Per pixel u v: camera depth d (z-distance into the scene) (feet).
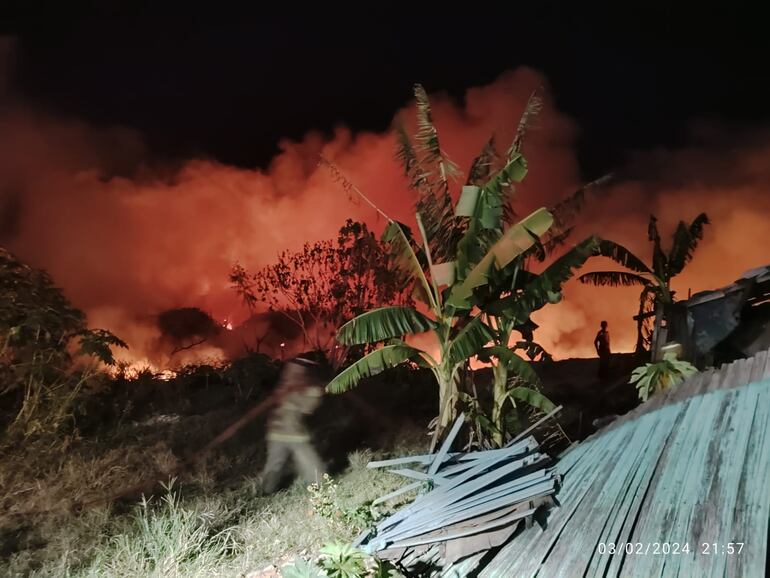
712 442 14.24
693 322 31.76
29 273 32.68
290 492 28.71
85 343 32.55
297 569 16.17
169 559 19.95
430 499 18.61
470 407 29.55
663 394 17.94
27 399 32.40
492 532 16.10
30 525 24.14
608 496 14.98
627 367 52.19
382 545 16.98
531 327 33.68
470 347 27.61
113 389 47.11
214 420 41.09
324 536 22.59
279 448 29.94
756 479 12.34
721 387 16.31
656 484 14.19
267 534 23.40
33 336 31.42
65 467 30.27
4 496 26.30
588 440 18.75
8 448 30.91
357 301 54.95
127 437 37.60
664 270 46.50
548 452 31.55
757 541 11.00
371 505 23.25
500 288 30.42
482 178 31.60
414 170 30.60
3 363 31.89
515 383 33.94
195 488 28.94
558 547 14.42
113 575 19.44
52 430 31.99
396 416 42.50
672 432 15.60
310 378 30.78
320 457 32.78
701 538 11.89
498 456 20.39
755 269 31.22
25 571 20.10
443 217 30.48
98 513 24.58
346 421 39.42
